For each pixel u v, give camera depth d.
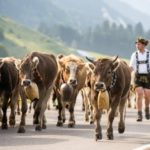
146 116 20.48
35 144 12.68
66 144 12.75
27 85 15.24
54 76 17.38
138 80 19.80
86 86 19.19
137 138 14.26
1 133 15.27
